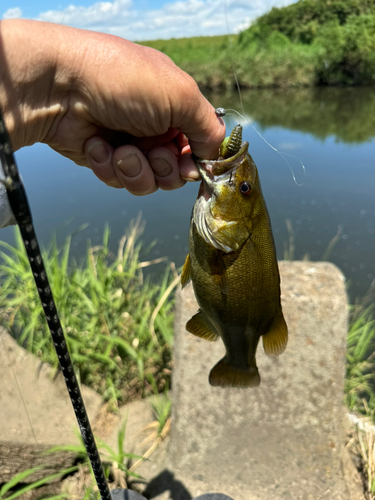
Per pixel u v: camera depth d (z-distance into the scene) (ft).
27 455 1.47
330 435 1.50
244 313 0.93
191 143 0.89
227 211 0.88
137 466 1.54
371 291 2.65
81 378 1.88
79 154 0.98
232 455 1.52
